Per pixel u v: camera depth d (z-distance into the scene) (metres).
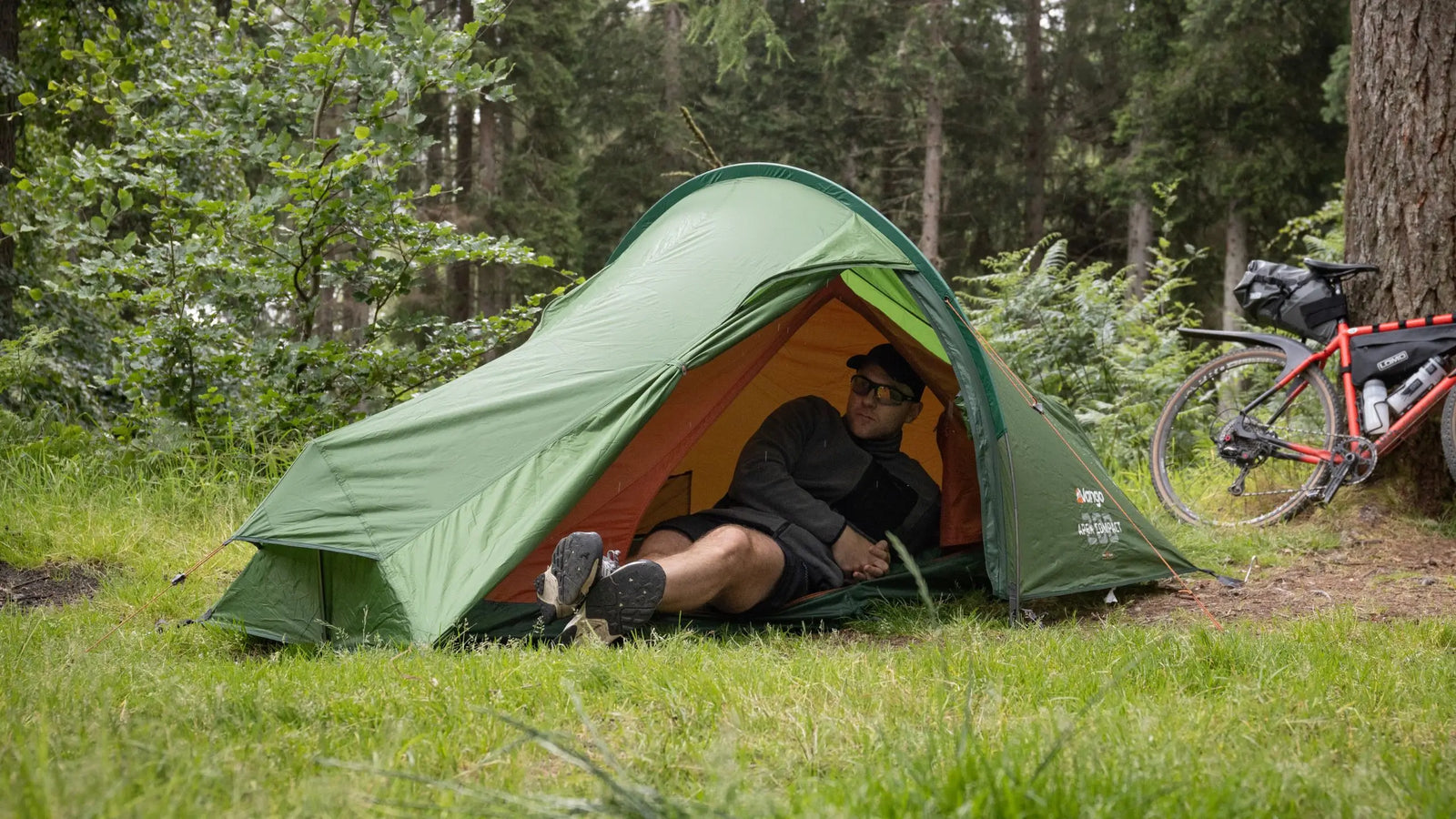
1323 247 9.02
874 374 4.34
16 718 2.10
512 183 18.44
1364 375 5.08
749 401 5.06
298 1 6.14
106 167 5.75
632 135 20.81
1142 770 1.83
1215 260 18.48
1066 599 4.32
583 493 3.58
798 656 3.07
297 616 3.61
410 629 3.32
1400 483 5.23
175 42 6.48
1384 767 1.96
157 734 1.99
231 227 6.05
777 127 20.19
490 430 3.77
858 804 1.67
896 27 20.06
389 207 6.01
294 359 6.01
